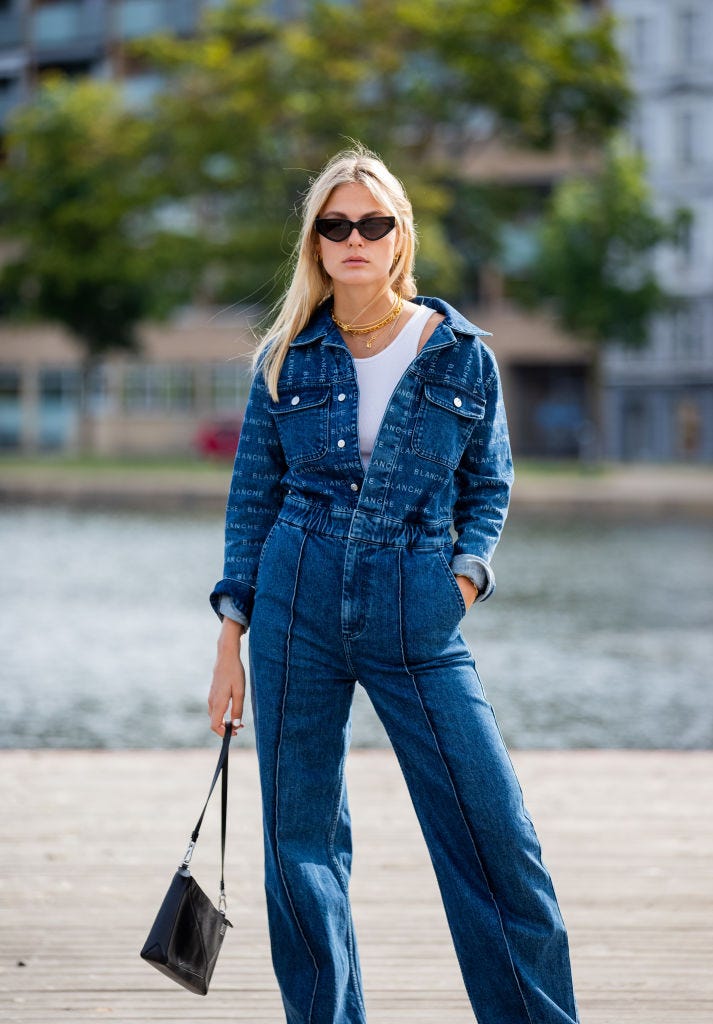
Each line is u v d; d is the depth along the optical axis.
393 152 33.00
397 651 2.69
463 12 32.22
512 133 35.62
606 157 40.16
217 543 18.88
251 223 34.44
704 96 52.25
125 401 58.72
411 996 3.58
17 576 15.14
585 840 5.12
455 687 2.71
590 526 22.64
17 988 3.62
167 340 57.81
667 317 45.25
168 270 35.00
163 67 34.41
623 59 33.94
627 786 6.00
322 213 2.77
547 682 9.18
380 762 6.48
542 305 43.28
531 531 21.58
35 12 59.06
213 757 6.59
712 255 51.97
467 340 2.77
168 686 8.98
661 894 4.45
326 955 2.80
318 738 2.79
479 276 53.38
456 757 2.68
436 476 2.72
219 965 3.82
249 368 2.99
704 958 3.86
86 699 8.53
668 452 52.22
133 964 3.81
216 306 57.25
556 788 5.96
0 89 59.84
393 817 5.43
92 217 36.34
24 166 39.16
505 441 2.85
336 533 2.71
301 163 33.25
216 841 5.11
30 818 5.42
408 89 33.41
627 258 40.19
